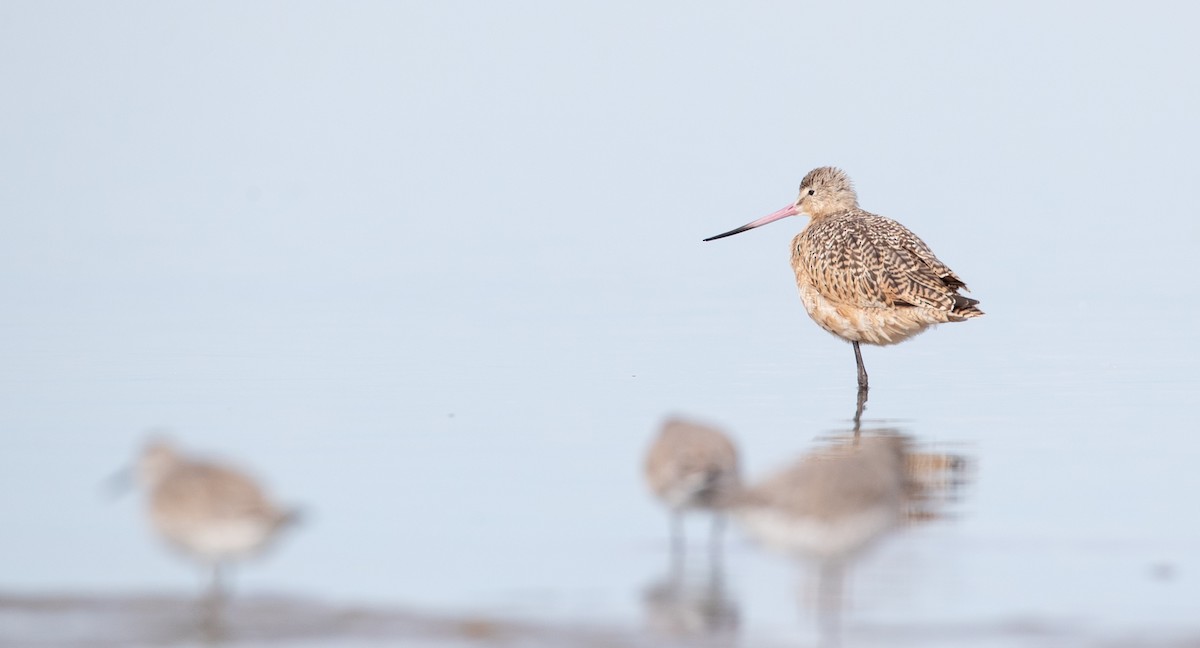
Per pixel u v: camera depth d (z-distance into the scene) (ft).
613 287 87.25
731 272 92.58
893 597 36.88
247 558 35.17
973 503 44.42
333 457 49.96
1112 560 39.42
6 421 55.01
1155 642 33.73
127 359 66.39
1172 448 50.34
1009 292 83.46
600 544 41.29
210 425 54.24
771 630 34.73
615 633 34.65
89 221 118.73
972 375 63.16
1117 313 76.33
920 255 62.49
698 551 40.70
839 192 71.00
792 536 34.73
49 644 34.09
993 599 36.52
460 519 43.47
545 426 54.08
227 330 73.72
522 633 34.73
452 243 107.14
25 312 79.05
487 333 72.95
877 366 65.57
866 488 35.14
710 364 65.62
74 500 45.65
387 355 67.41
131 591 37.68
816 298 64.03
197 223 118.11
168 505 34.58
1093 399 57.88
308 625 35.40
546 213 122.11
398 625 35.32
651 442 41.01
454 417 55.47
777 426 54.03
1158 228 106.22
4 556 40.52
